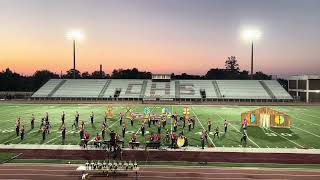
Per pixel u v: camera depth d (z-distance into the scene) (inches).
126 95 3014.3
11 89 4207.7
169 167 833.5
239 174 780.6
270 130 1358.3
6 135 1203.9
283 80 3880.4
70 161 882.8
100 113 1923.0
